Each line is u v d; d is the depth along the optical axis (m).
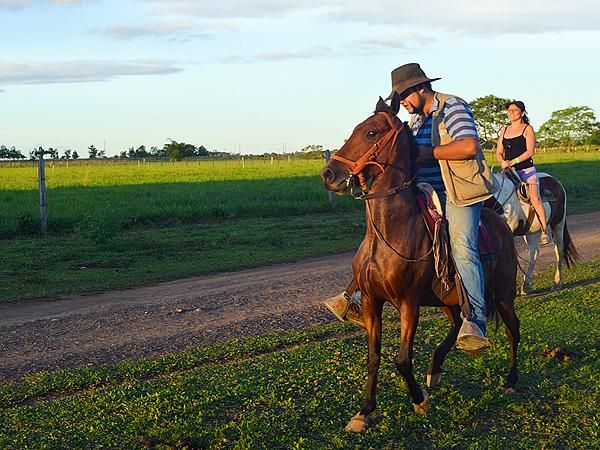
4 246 15.49
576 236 17.00
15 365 7.46
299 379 6.50
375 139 5.25
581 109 108.88
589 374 6.64
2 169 60.56
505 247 6.07
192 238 16.86
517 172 10.07
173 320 9.27
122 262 13.70
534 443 5.26
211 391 6.21
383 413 5.75
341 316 5.92
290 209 22.48
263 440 5.27
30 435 5.41
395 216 5.33
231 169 55.62
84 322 9.21
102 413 5.80
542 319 8.73
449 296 5.60
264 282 11.73
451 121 5.48
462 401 5.95
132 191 29.98
